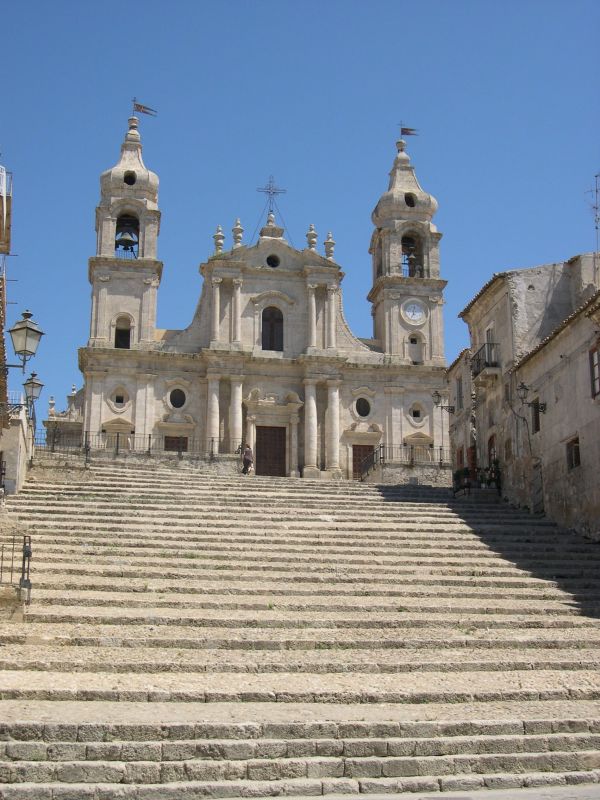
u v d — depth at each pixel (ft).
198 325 173.06
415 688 49.39
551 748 42.34
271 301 176.65
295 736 41.63
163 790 36.60
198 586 68.64
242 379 169.58
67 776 37.19
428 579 74.64
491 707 46.96
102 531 81.71
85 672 50.24
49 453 120.26
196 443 166.71
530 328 112.57
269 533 85.40
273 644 57.06
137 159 181.88
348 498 103.71
